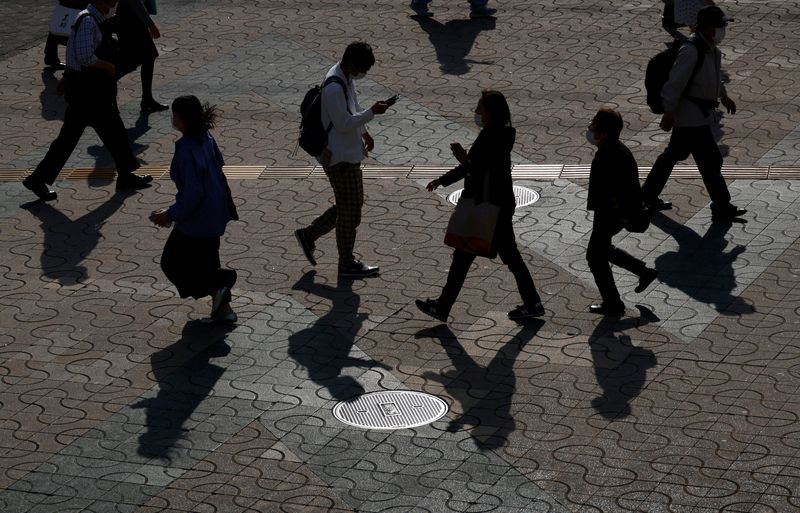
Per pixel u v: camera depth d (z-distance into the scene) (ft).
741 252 36.35
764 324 32.09
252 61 56.39
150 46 50.49
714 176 38.19
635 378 29.84
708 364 30.27
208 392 30.22
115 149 43.34
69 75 42.37
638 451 26.71
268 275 36.70
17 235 40.40
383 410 29.04
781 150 43.52
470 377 30.40
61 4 56.08
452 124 47.88
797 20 57.41
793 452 26.27
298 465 26.86
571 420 28.14
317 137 34.78
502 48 56.08
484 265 36.58
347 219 35.70
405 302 34.58
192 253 32.63
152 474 26.76
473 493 25.48
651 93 38.60
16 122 51.06
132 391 30.45
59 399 30.22
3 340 33.37
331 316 33.94
